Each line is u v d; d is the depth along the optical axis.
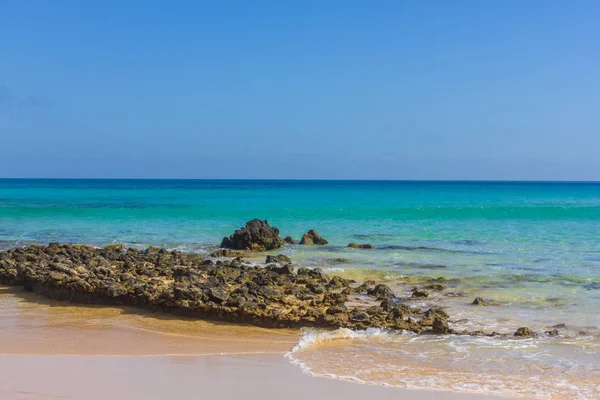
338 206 66.31
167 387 10.91
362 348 13.98
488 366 12.70
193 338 14.93
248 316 16.42
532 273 24.14
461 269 25.17
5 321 16.55
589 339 14.88
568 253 30.14
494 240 35.81
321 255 29.62
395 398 10.55
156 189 135.88
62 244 31.12
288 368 12.29
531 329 15.75
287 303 17.78
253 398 10.40
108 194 102.75
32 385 10.93
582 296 19.80
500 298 19.50
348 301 18.78
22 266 21.81
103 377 11.46
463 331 15.55
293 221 48.00
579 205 74.44
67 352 13.41
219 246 33.56
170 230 41.31
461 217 52.38
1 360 12.63
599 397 10.88
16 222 46.56
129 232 40.09
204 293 17.52
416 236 38.00
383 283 22.12
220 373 11.84
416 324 15.99
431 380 11.68
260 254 30.55
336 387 11.09
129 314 17.36
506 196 107.56
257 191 123.88
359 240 36.19
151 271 22.50
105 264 23.73
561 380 11.83
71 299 19.02
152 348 13.88
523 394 10.97
